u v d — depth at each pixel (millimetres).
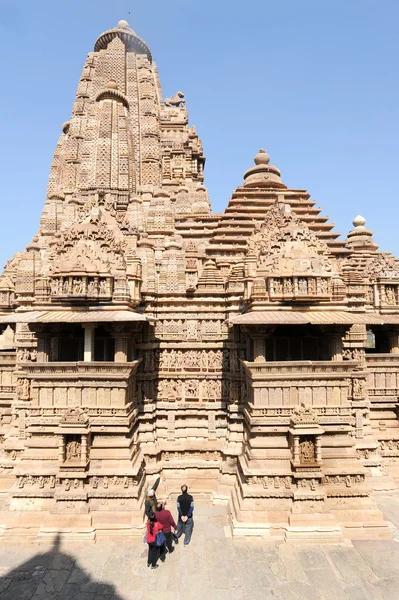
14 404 15367
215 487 15141
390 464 16531
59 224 21859
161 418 16359
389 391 17062
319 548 11586
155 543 10766
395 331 18125
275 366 13117
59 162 28219
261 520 12219
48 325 14914
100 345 15906
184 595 9719
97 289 13922
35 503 12859
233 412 15719
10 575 10578
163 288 16688
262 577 10336
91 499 12766
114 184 23281
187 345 16500
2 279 19312
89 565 10984
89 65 29469
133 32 32188
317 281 13812
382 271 18281
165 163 30688
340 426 13203
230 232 23984
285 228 14367
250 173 29078
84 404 13445
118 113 24578
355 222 28531
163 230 21109
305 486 12367
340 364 13102
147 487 14602
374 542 11984
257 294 14016
